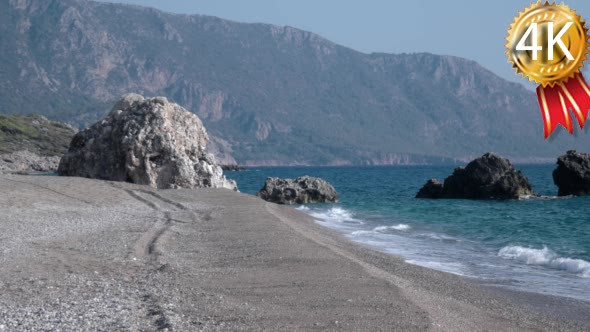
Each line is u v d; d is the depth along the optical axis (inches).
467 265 792.3
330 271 605.6
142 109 1795.0
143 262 642.2
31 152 6520.7
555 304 570.3
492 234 1147.9
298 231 914.7
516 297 597.9
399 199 2268.7
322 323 423.2
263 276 580.7
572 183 2159.2
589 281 684.7
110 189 1478.8
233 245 769.6
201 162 1793.8
